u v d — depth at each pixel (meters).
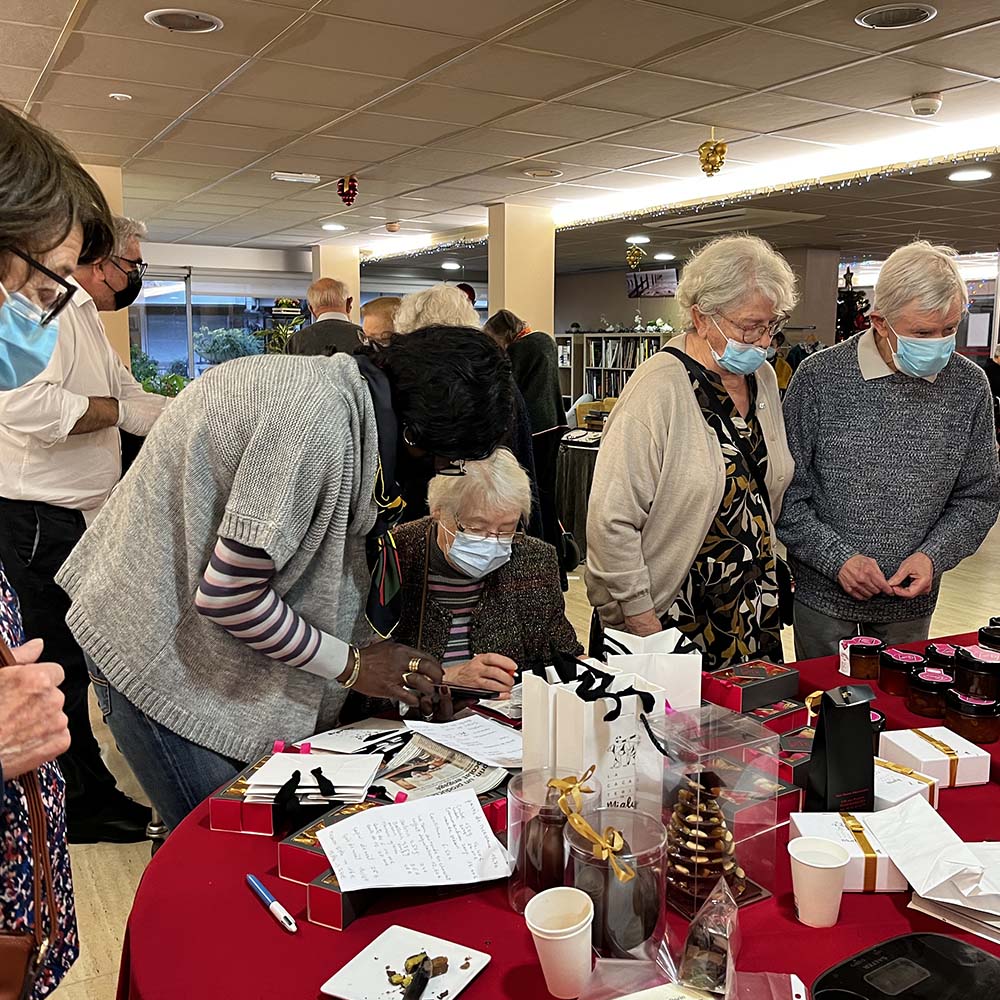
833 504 2.37
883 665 1.85
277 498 1.33
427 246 10.92
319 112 5.14
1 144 0.94
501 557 1.82
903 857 1.16
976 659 1.64
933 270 2.10
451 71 4.36
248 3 3.49
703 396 2.11
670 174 7.01
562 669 1.27
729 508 2.11
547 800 1.11
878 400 2.29
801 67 4.30
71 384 2.72
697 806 1.13
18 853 1.00
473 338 1.40
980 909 1.08
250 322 12.41
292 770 1.38
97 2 3.48
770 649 2.21
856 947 1.06
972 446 2.34
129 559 1.48
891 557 2.31
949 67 4.30
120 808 2.84
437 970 0.99
